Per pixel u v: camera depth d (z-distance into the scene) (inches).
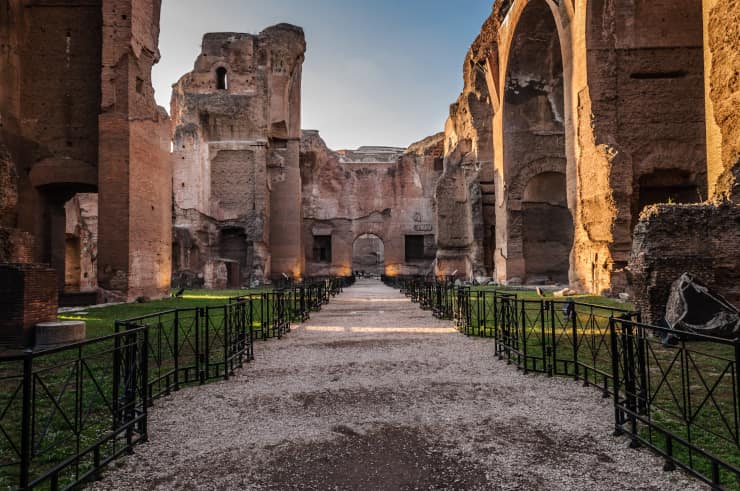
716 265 360.5
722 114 412.2
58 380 239.0
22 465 108.0
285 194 1357.0
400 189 1665.8
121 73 703.1
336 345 342.3
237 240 1305.4
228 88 1283.2
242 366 278.2
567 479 128.9
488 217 1168.8
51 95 746.2
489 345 332.8
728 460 137.3
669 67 660.7
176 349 228.7
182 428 173.2
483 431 165.6
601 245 637.9
